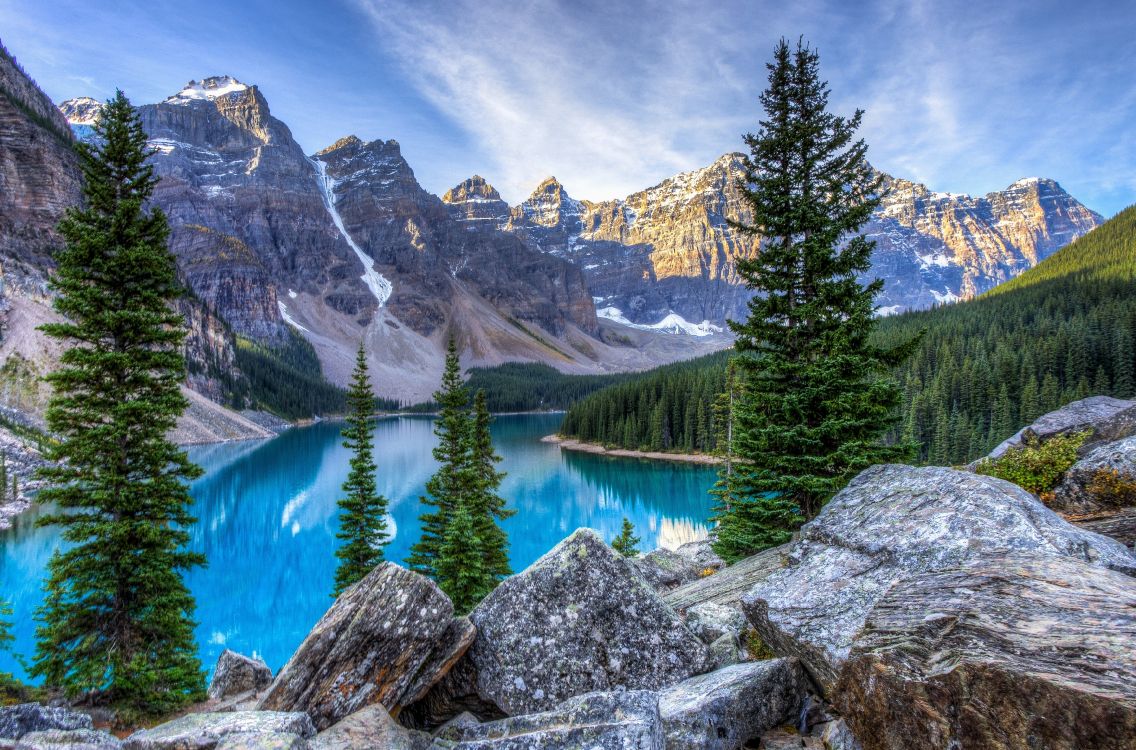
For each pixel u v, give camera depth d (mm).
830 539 9141
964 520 7508
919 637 5043
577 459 124125
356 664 7492
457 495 31641
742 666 7645
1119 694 3547
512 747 5863
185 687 18188
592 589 8711
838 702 5555
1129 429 14914
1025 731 3871
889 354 16609
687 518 74000
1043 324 109812
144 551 17906
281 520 71750
